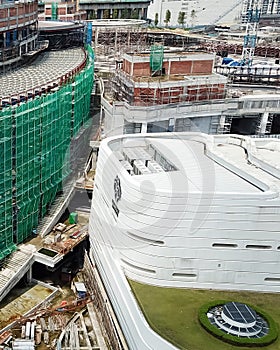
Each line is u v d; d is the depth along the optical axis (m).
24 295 65.94
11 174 64.81
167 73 95.88
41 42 112.06
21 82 78.56
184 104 92.75
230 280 55.53
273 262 54.94
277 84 122.00
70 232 74.94
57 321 62.19
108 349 58.47
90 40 137.62
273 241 53.94
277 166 64.44
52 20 154.88
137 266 55.62
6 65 89.06
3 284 62.38
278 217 52.97
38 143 70.38
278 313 52.69
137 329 49.91
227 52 191.12
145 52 99.31
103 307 62.03
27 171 68.56
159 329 48.59
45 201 75.88
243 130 112.50
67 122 82.06
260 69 132.88
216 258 54.34
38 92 72.62
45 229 73.38
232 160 65.88
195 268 54.75
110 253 60.06
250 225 53.06
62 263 72.94
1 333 58.47
